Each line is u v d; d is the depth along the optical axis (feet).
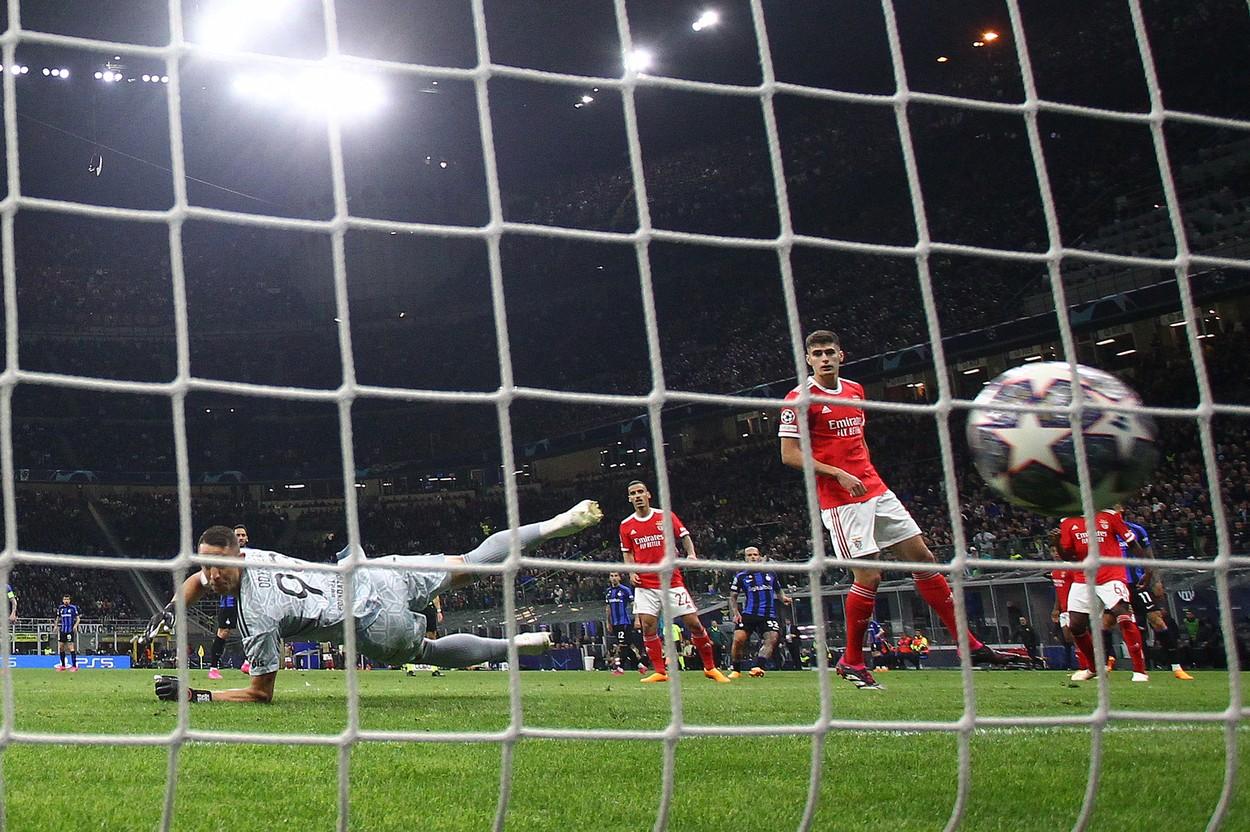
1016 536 87.51
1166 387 92.99
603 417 132.98
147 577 126.93
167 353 140.05
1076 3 118.83
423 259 146.41
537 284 144.05
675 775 10.93
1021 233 114.73
